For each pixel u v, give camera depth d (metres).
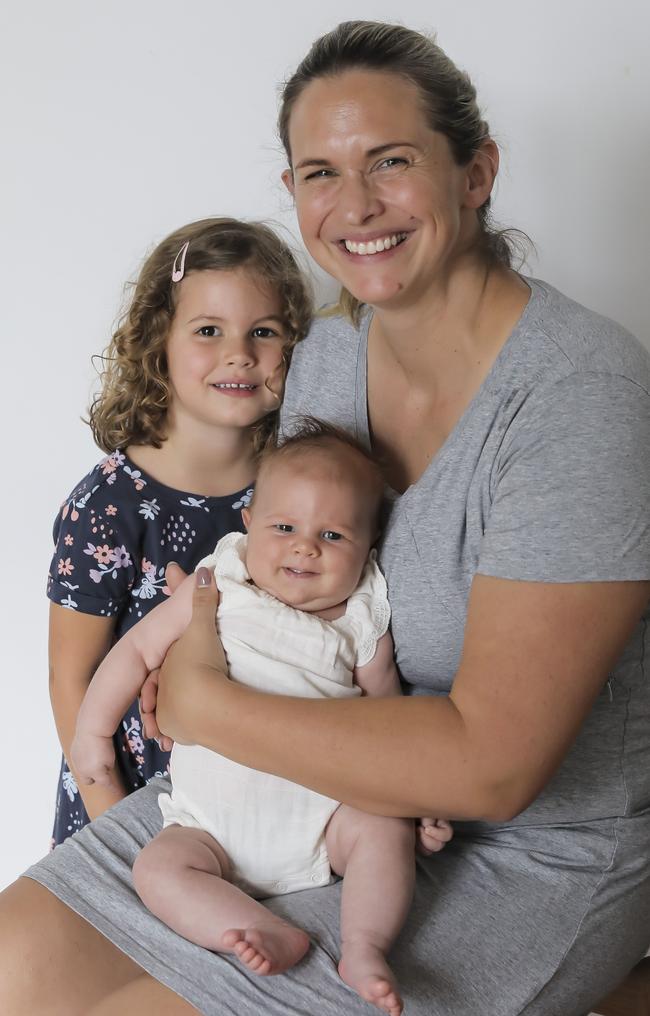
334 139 1.25
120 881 1.34
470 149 1.29
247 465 1.81
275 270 1.71
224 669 1.35
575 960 1.25
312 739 1.21
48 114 1.97
